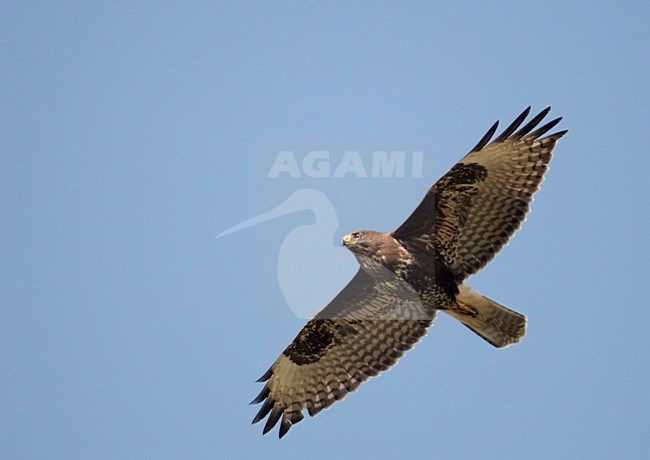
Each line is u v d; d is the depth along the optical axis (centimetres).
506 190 1367
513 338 1434
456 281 1415
